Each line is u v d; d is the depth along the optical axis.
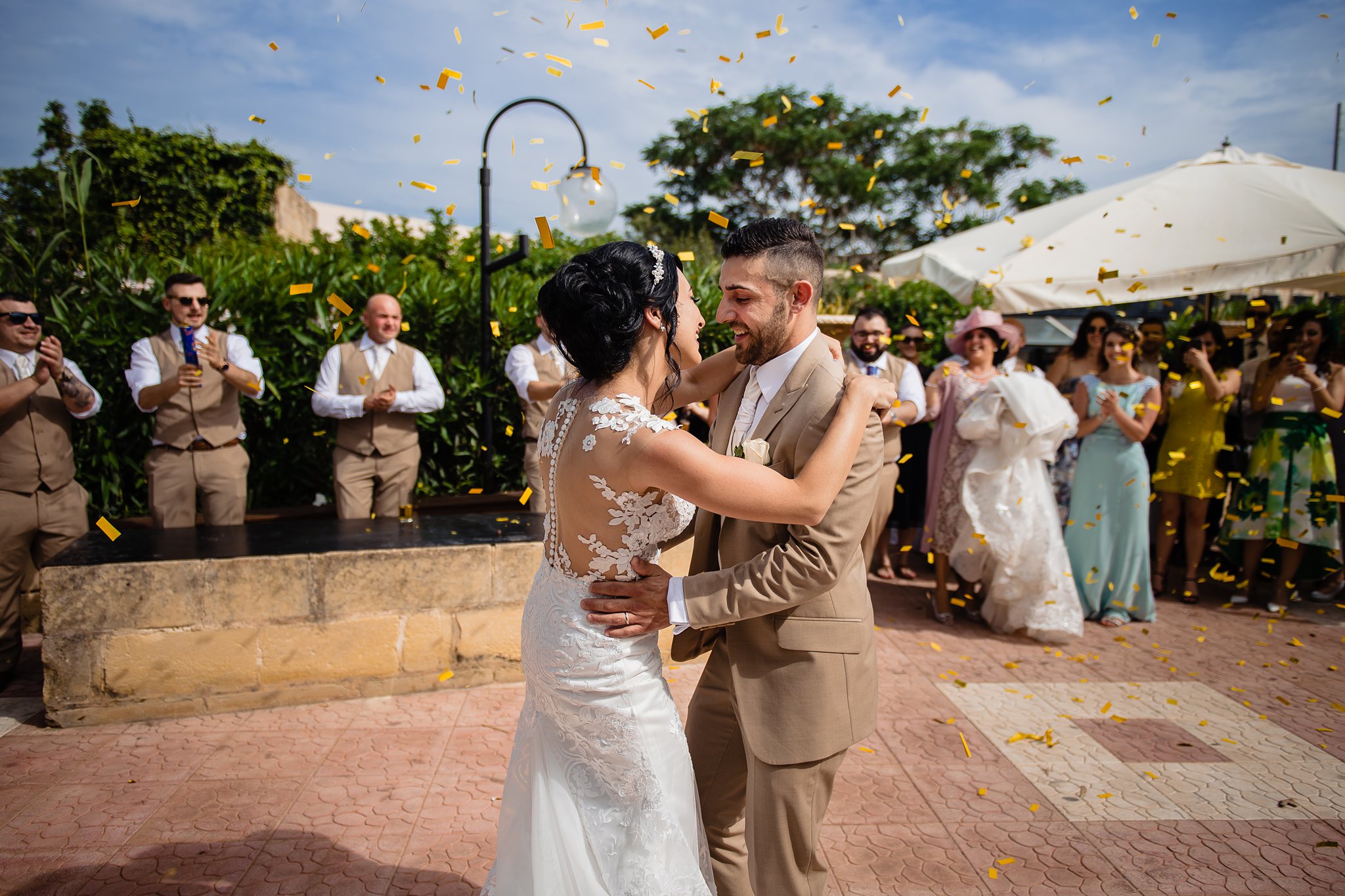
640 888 1.54
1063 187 21.38
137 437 4.86
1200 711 3.63
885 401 1.65
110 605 3.24
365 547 3.55
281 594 3.40
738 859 1.99
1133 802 2.85
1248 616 5.10
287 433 5.25
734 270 1.72
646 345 1.58
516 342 5.71
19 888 2.27
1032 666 4.17
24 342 3.77
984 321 4.93
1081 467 5.00
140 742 3.14
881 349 4.77
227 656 3.37
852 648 1.73
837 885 2.37
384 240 8.84
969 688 3.86
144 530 3.93
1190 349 5.35
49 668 3.20
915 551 6.29
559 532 1.62
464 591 3.63
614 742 1.59
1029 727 3.45
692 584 1.59
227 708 3.39
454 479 5.78
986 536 4.47
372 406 4.35
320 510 5.28
